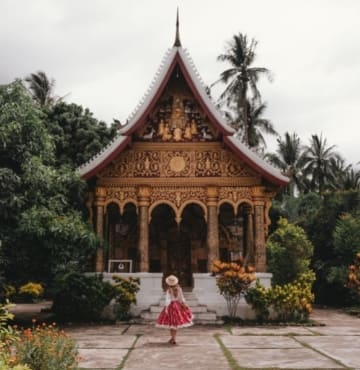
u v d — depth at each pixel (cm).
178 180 1905
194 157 1930
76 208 1906
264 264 1842
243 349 1098
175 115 1970
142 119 1873
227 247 2247
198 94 1898
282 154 5988
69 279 1684
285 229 2491
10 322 1705
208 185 1886
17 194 1436
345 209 2897
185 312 1212
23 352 630
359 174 5691
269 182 1909
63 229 1467
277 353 1041
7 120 1415
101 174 1909
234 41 4572
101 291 1669
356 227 2569
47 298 3238
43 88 4778
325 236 2902
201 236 2208
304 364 909
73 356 684
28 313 2148
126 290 1705
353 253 2520
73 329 1497
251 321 1673
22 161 1479
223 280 1659
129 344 1175
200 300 1767
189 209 2231
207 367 878
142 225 1866
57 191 1661
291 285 1698
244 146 1884
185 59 1939
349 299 2544
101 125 3131
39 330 736
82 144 2877
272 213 4069
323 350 1084
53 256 1523
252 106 4722
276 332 1427
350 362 931
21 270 1550
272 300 1650
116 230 2205
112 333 1394
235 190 1906
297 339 1273
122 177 1909
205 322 1645
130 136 1864
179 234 2219
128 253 2188
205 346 1143
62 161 2717
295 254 2375
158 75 1927
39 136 1525
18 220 1441
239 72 4531
